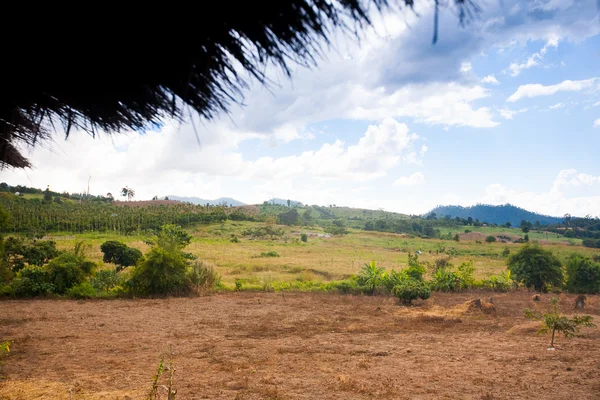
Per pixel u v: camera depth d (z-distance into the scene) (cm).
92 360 778
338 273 2889
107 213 7619
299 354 859
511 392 623
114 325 1145
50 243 2556
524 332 1142
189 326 1162
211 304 1584
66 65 107
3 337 962
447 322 1303
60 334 1012
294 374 704
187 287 1822
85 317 1250
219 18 98
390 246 6469
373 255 4678
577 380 684
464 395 606
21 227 5459
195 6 95
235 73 111
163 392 589
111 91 119
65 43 101
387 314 1451
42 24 96
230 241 5912
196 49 104
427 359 831
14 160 217
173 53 104
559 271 2353
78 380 644
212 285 1925
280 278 2583
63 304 1484
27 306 1422
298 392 606
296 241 6378
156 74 111
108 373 689
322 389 622
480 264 4131
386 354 871
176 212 8625
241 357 823
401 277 2050
